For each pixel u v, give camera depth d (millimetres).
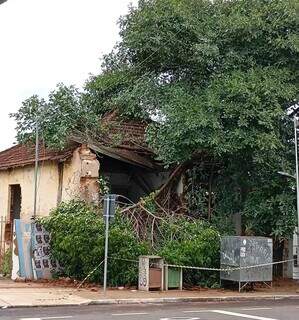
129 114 21922
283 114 18828
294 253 22906
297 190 18734
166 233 19047
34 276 18406
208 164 21812
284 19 19531
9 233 24000
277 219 19484
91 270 17375
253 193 20172
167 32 20172
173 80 21766
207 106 18828
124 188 24125
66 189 20625
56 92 20922
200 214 21625
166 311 13305
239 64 19984
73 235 17453
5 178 24766
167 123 19375
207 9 21094
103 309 13477
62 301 14125
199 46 19453
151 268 17203
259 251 18172
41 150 22062
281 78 19188
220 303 15508
